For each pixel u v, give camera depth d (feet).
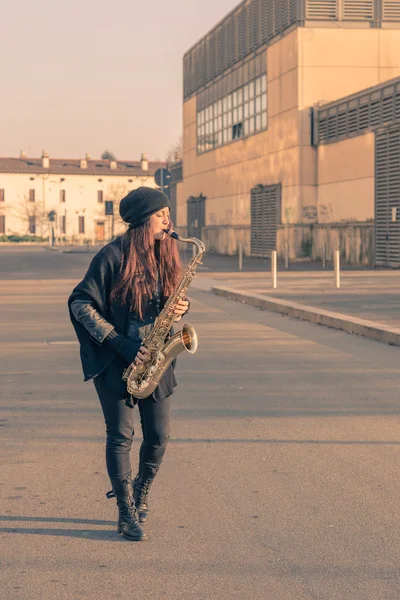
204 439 24.57
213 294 78.28
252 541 16.37
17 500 19.01
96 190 435.94
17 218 426.10
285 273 106.63
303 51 136.05
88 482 20.40
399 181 112.16
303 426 26.18
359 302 63.41
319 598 13.76
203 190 195.42
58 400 30.30
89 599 13.79
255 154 158.30
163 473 21.08
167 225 16.46
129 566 15.16
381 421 26.84
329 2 135.64
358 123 123.44
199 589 14.15
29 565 15.24
